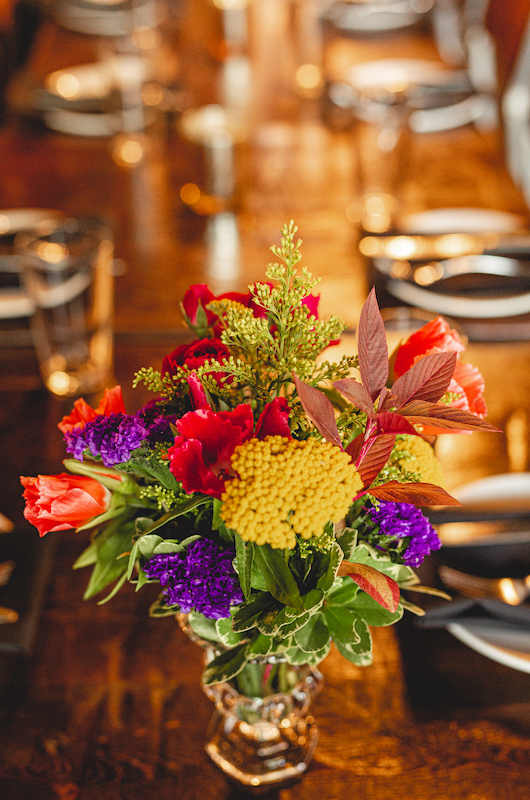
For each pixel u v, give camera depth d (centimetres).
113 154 197
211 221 168
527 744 97
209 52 257
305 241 159
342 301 140
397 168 188
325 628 83
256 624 80
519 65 206
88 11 253
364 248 145
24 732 98
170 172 189
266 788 94
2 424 124
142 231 165
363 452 80
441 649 102
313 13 273
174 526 84
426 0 277
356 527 84
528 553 105
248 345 81
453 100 209
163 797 94
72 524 81
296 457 77
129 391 128
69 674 101
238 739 96
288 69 246
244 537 77
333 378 81
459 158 195
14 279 139
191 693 100
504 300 132
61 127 206
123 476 83
